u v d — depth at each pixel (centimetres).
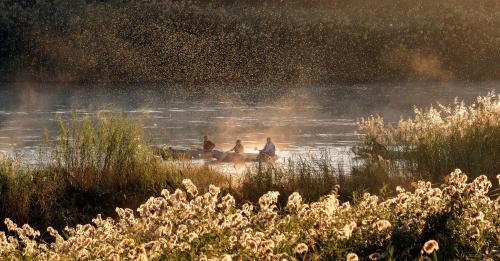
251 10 14588
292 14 14475
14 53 13038
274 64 13662
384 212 1736
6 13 13250
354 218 1723
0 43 13038
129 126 3372
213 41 13688
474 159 3166
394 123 7044
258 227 1619
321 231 1556
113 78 13250
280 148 5178
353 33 13712
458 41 13700
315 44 13738
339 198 2925
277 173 3194
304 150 5034
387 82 13438
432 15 14612
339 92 11288
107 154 3219
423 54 13712
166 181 3108
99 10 13825
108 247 1512
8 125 6681
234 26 13825
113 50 13338
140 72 13362
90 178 3105
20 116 7569
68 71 13088
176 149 4597
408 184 3042
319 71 13650
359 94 10856
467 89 11675
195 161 4369
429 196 1630
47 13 13675
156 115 7806
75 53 13125
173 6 13962
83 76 13138
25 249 1736
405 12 15350
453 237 1526
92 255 1577
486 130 3591
